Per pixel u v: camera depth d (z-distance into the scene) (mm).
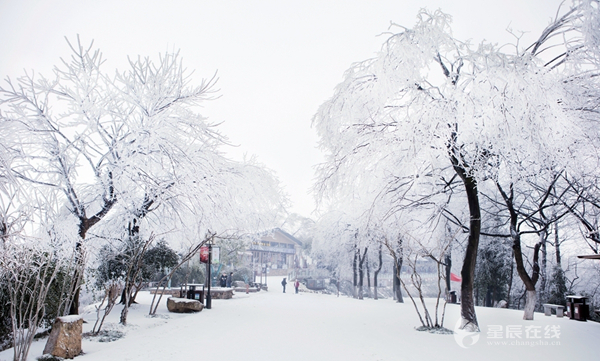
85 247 10938
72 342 8273
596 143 12898
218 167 17531
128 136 14242
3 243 8031
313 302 26000
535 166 14773
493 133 11617
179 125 15648
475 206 12961
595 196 15406
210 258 19672
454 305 22625
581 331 12016
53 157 12258
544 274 23594
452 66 13344
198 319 14820
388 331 12086
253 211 21984
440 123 11859
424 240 22234
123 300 18031
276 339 10562
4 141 11508
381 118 14164
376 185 16297
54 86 12867
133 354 8516
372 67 13523
